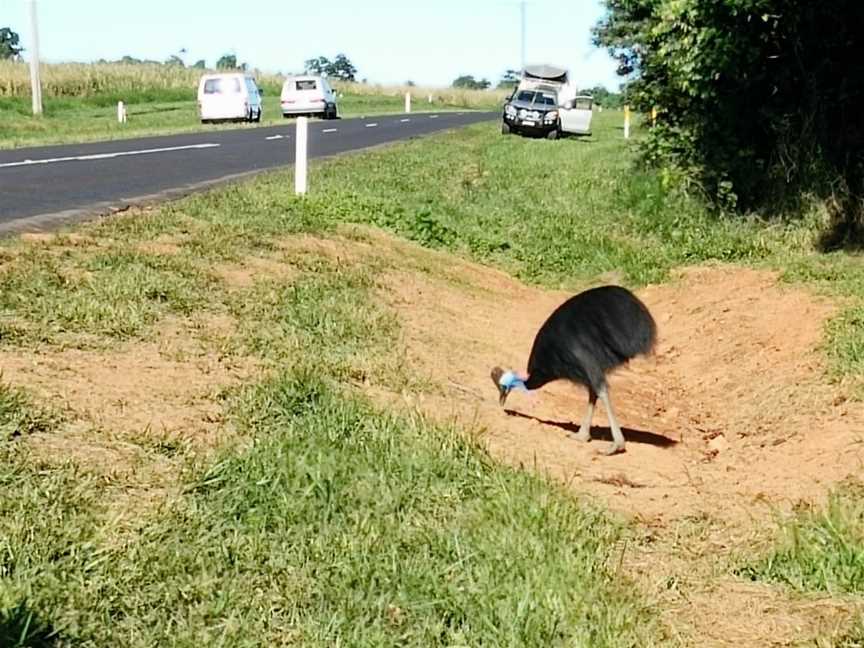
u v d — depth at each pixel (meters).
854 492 6.09
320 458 5.61
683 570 5.19
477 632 4.33
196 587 4.39
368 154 23.62
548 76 44.06
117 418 5.88
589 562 5.01
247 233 11.22
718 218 15.57
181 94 52.00
